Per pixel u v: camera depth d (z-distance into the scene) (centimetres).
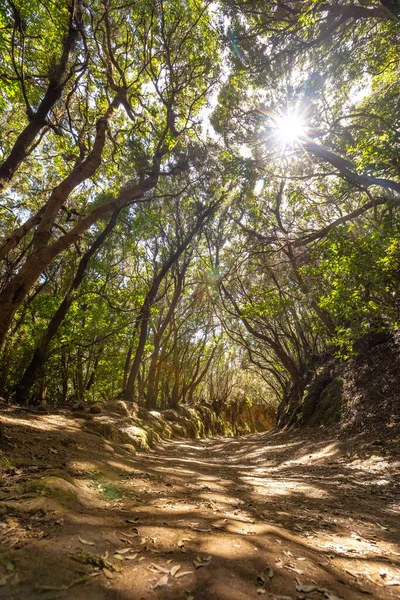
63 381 1675
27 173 1470
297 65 1084
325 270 1099
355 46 1013
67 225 1555
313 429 1551
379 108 896
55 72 886
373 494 624
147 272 2134
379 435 1048
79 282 1302
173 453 1243
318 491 641
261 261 1808
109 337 1500
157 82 1137
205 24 1119
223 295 2467
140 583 218
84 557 239
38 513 307
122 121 1341
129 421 1313
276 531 347
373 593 252
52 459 536
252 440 1934
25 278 556
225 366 3866
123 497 448
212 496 507
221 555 263
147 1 1004
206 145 1501
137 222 1585
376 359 1417
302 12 877
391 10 810
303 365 2352
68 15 930
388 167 801
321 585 246
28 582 205
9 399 1122
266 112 1202
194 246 2209
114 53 1047
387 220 873
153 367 2269
